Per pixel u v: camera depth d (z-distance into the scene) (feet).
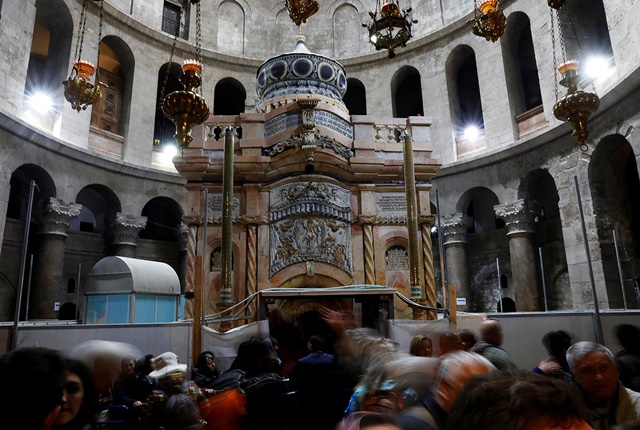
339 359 13.50
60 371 5.34
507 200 59.98
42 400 4.93
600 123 48.32
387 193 42.27
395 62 75.56
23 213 58.54
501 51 64.18
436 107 70.13
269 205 40.81
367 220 40.93
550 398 3.61
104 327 22.95
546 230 61.62
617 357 14.10
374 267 40.47
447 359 6.03
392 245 41.55
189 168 39.93
